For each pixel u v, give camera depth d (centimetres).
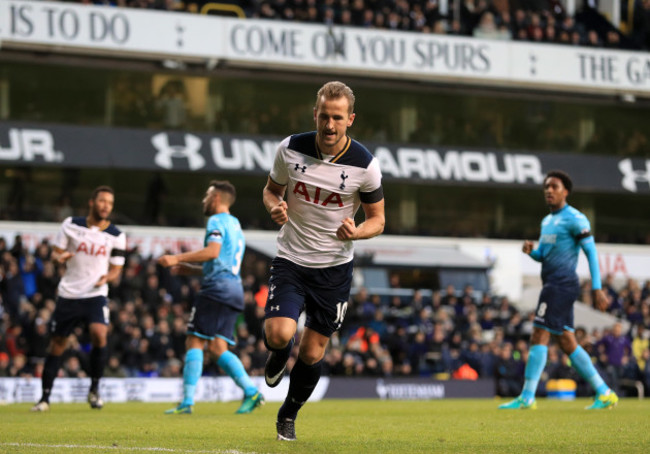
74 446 1059
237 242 1731
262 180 4888
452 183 5094
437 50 4819
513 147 5331
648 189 5419
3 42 4188
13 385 2789
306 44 4625
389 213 5166
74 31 4281
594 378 1981
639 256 5219
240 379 1781
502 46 4931
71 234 1856
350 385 3212
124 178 4650
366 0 4988
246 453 970
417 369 3597
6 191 4434
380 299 4384
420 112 5181
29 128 4406
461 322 3925
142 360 3206
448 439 1177
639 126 5538
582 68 5050
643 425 1439
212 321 1730
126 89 4662
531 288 5062
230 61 4550
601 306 1864
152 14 4412
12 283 3403
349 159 1038
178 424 1459
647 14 5669
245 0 4925
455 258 4806
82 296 1881
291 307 1034
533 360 1970
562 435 1246
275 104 4916
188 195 4772
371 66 4709
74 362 3000
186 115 4775
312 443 1091
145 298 3559
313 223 1049
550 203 1906
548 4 5644
